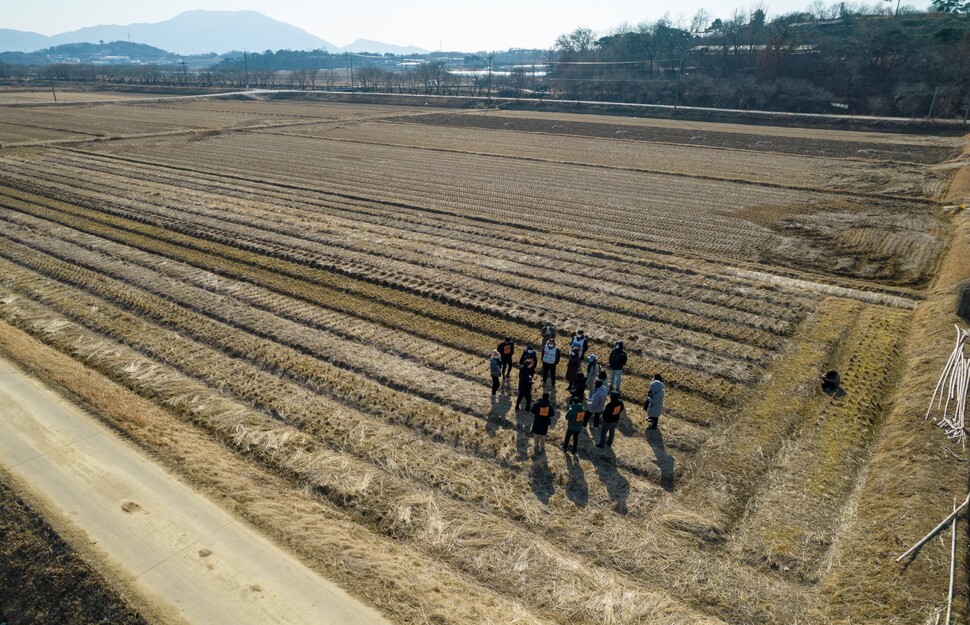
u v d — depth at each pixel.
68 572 11.71
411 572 12.09
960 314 22.42
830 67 111.88
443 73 174.62
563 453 15.91
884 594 11.33
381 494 14.29
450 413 17.59
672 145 70.62
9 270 28.03
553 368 18.94
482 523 13.49
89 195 42.38
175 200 41.66
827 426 17.02
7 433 15.83
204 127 80.25
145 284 26.73
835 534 13.16
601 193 46.16
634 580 12.13
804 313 24.69
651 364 20.75
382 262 30.22
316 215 38.75
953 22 133.38
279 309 24.64
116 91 148.25
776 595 11.70
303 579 11.70
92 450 15.23
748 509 13.99
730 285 27.78
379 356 20.94
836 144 68.81
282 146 66.50
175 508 13.38
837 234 35.75
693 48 158.25
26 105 101.12
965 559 11.80
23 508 13.18
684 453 15.98
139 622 10.72
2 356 19.69
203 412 17.39
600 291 27.11
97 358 20.22
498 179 50.94
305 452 15.72
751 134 76.88
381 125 86.81
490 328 23.39
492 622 10.96
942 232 35.72
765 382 19.53
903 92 93.31
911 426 16.23
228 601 11.15
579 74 158.88
